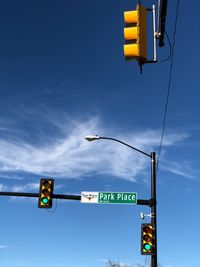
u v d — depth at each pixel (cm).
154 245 1967
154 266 1936
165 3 1000
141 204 2066
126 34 1051
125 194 2089
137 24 1041
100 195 2089
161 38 1100
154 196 2078
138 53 1032
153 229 1997
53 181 2083
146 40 1057
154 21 1116
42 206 2034
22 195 2131
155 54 1080
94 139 2209
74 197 2088
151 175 2144
